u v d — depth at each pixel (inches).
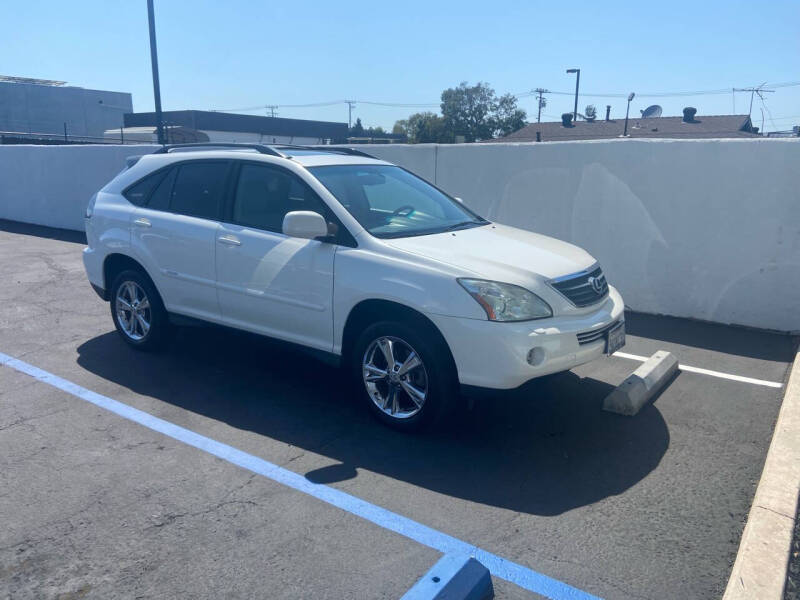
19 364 232.8
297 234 179.6
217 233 211.3
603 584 121.5
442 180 354.3
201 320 222.8
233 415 193.5
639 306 309.3
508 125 3341.5
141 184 242.1
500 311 161.9
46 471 159.3
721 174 279.1
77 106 1779.0
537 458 169.2
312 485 154.7
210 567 125.0
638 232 303.0
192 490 151.8
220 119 1525.6
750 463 167.0
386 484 155.7
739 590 114.1
